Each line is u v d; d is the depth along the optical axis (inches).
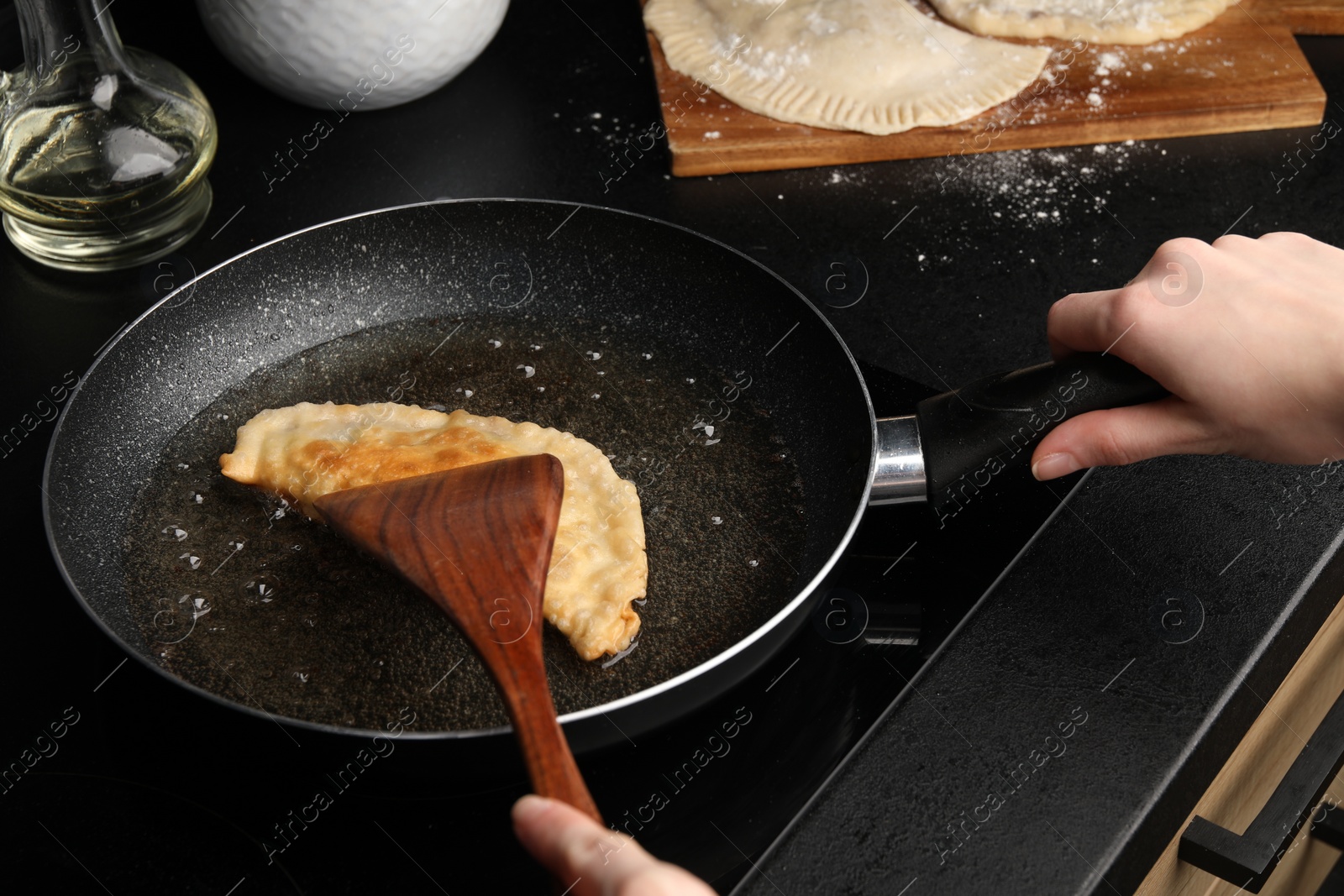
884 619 45.0
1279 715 46.9
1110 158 52.2
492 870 42.5
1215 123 52.4
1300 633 45.3
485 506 43.1
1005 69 52.8
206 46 54.2
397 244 48.9
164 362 47.4
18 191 48.5
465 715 43.6
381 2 50.0
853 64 52.3
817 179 51.8
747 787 43.4
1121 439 44.1
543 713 40.5
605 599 44.6
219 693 43.7
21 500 46.3
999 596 44.8
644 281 49.1
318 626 44.5
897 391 47.8
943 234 50.7
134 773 43.2
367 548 42.8
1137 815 42.6
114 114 48.9
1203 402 43.5
